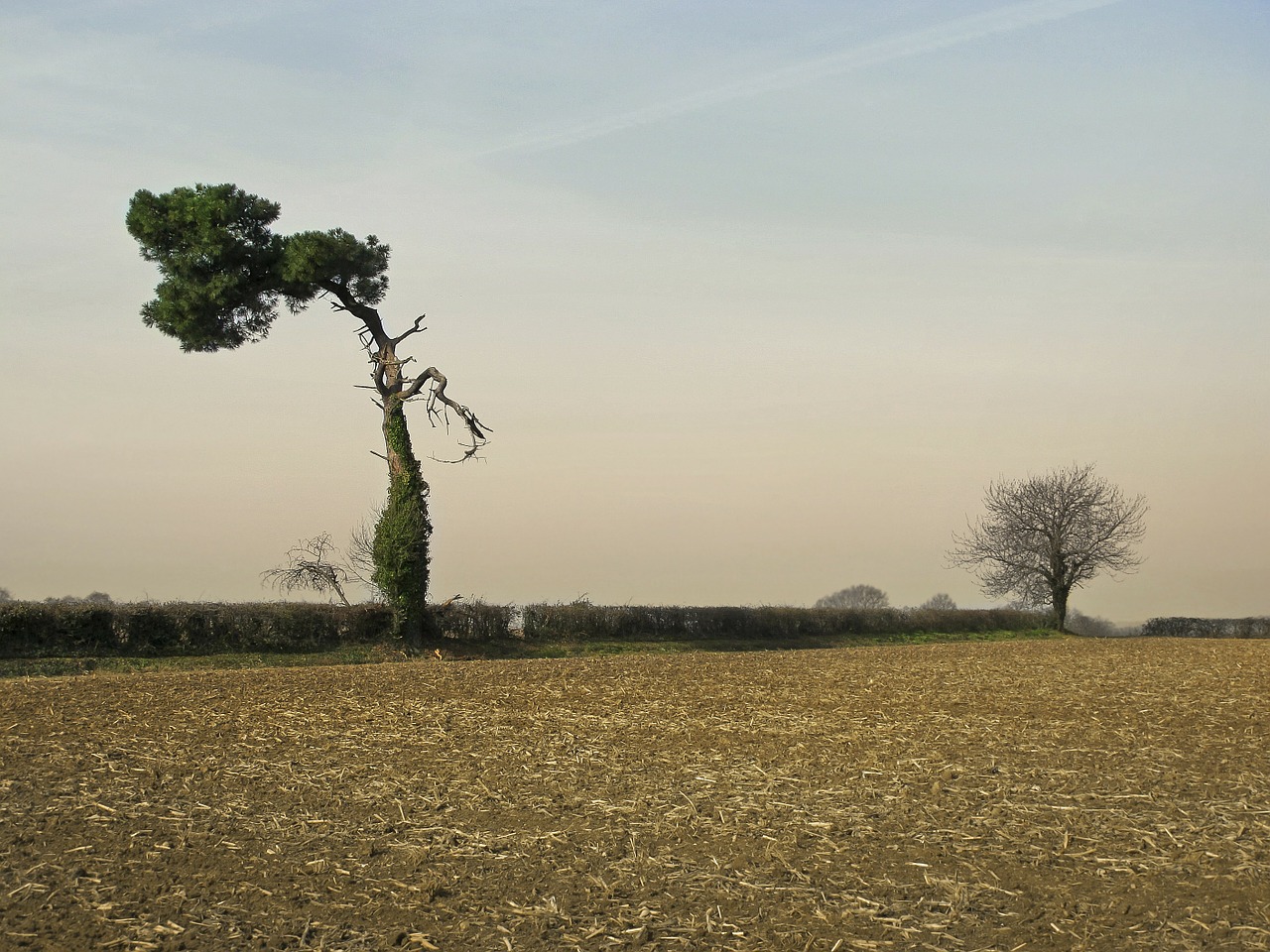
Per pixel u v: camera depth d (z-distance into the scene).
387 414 36.72
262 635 32.88
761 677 25.75
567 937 8.26
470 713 19.36
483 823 11.55
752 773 13.98
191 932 8.36
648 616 43.16
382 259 37.34
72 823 11.52
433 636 37.03
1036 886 9.31
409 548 35.31
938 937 8.19
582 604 41.62
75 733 17.00
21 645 28.75
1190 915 8.55
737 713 19.44
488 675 25.77
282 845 10.73
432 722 18.31
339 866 10.03
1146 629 62.66
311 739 16.62
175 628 31.20
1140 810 11.82
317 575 39.75
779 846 10.54
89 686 22.81
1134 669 28.19
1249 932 8.19
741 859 10.17
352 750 15.73
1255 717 18.84
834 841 10.71
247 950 8.04
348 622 34.66
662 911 8.79
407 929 8.42
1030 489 60.09
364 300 37.62
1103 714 19.27
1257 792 12.65
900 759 14.91
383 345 37.19
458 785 13.34
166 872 9.85
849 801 12.36
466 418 36.59
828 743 16.25
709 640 43.78
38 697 20.98
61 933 8.30
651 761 14.86
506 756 15.27
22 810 12.06
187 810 12.11
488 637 38.44
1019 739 16.53
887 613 53.75
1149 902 8.88
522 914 8.75
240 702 20.52
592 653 39.06
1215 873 9.61
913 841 10.71
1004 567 60.44
